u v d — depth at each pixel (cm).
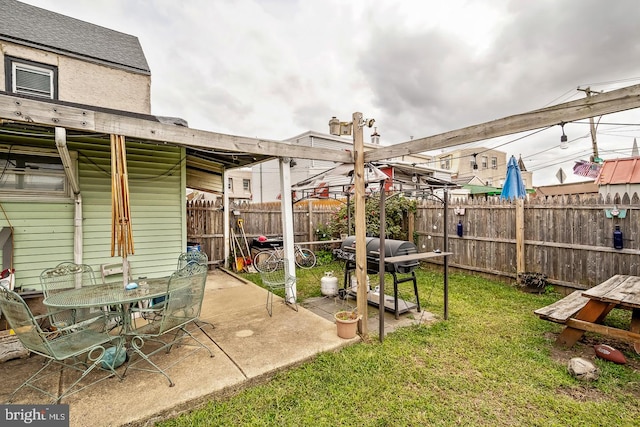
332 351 302
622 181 711
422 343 327
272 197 1609
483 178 2128
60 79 487
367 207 775
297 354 286
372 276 628
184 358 278
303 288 557
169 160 438
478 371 273
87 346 231
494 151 2216
